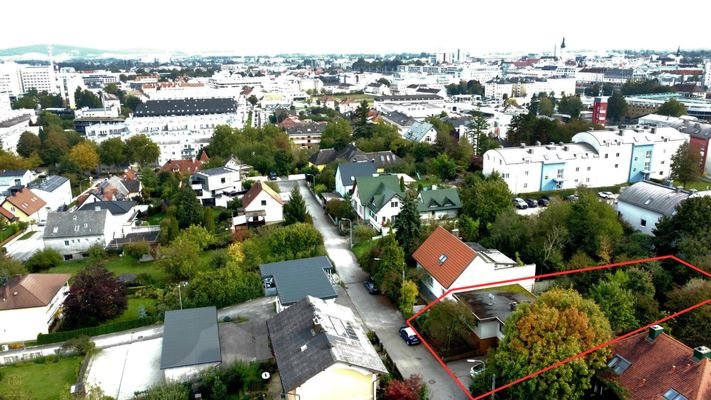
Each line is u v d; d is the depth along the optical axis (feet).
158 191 416.46
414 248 239.09
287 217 305.12
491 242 245.65
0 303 206.59
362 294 226.38
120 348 193.77
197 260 254.47
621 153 366.84
